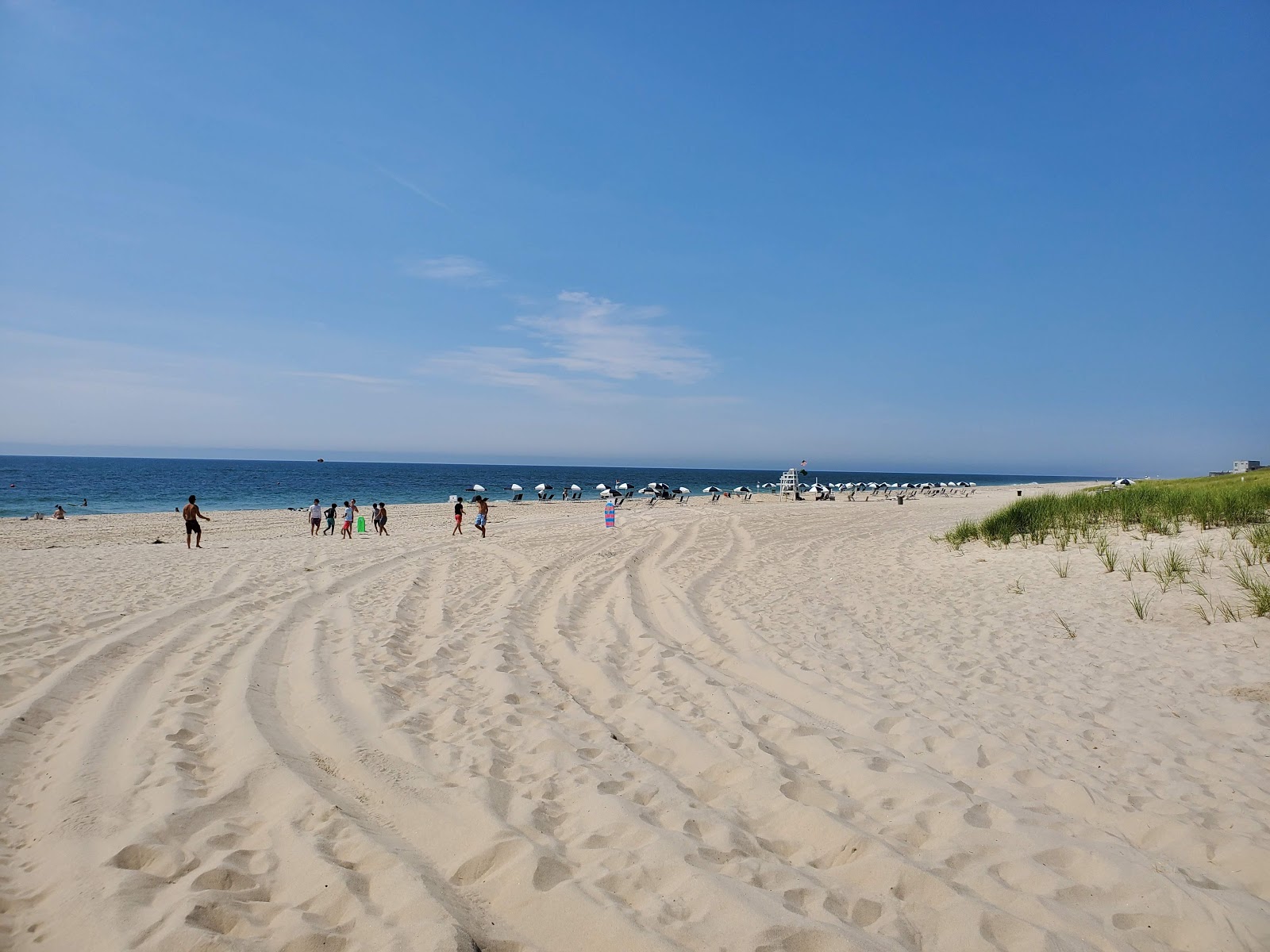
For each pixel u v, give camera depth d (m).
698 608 8.70
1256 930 2.51
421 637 7.32
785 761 4.16
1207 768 3.98
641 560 13.18
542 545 16.12
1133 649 6.50
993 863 3.01
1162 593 8.34
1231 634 6.60
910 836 3.27
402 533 23.36
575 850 3.11
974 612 8.36
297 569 12.22
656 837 3.18
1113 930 2.56
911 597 9.38
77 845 3.13
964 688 5.52
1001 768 4.01
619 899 2.74
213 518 32.88
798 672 5.94
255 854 3.09
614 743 4.41
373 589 10.05
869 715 4.91
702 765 4.12
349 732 4.52
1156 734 4.51
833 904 2.72
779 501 46.47
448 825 3.36
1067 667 6.04
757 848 3.16
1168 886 2.79
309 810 3.44
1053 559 11.45
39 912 2.68
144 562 13.25
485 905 2.76
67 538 23.14
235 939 2.47
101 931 2.52
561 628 7.62
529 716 4.88
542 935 2.57
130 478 85.38
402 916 2.61
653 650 6.64
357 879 2.87
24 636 6.91
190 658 6.28
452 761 4.08
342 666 6.06
